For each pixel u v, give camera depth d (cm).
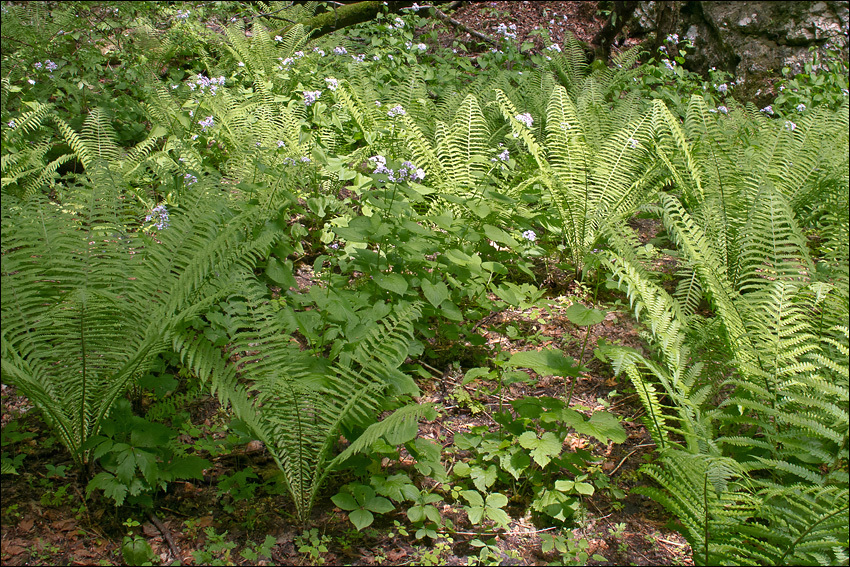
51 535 250
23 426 293
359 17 919
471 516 267
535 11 1118
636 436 333
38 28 634
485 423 332
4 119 480
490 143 570
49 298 278
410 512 262
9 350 256
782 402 300
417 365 360
